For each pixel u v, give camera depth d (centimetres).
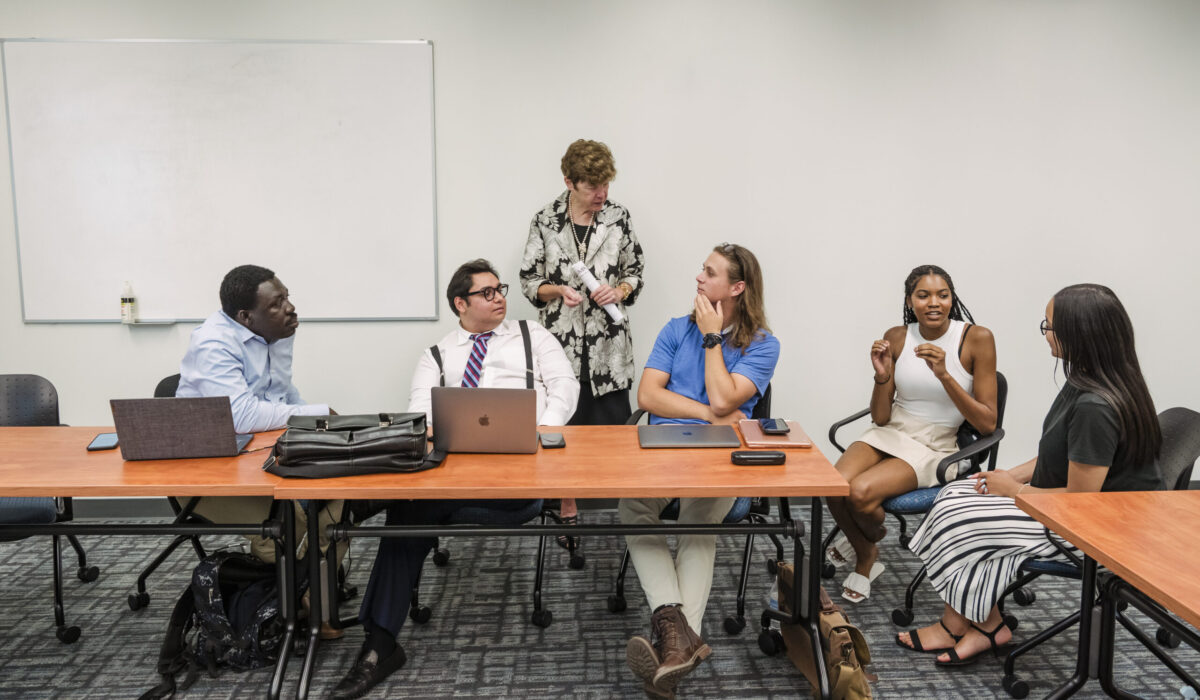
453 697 217
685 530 210
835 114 345
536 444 217
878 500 255
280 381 261
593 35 338
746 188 349
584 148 295
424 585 285
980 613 220
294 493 191
